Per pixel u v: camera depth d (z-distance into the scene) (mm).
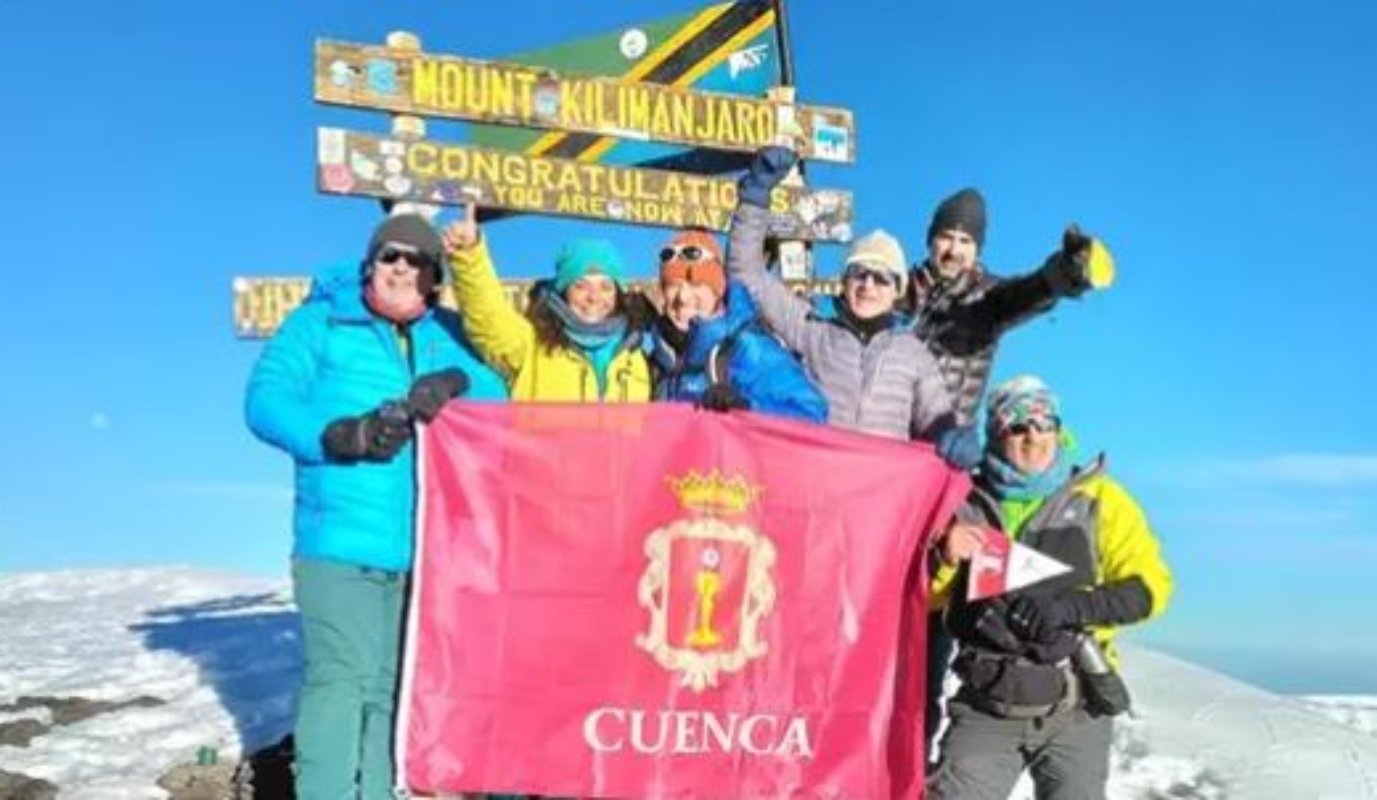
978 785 4859
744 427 5223
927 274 6293
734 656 5152
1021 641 4762
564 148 9180
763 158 6141
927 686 5648
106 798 6547
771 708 5148
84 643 10766
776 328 5973
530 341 5566
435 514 5082
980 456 5059
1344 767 7699
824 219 9188
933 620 5641
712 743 5117
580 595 5105
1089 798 4867
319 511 5020
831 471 5234
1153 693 8914
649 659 5109
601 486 5152
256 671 9070
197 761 7031
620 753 5078
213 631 11016
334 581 4988
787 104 9070
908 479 5246
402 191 7898
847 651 5195
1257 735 8133
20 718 7906
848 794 5148
